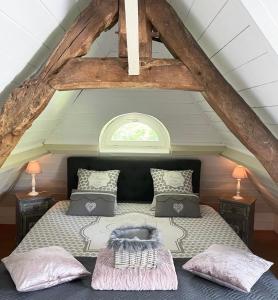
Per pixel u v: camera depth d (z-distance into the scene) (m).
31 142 3.09
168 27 1.72
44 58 1.80
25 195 3.51
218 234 2.62
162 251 2.00
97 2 1.71
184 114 3.56
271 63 1.26
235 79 1.70
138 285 1.68
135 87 1.78
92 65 1.75
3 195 3.89
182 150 3.64
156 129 3.76
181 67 1.76
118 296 1.62
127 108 3.56
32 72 1.83
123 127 3.78
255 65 1.38
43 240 2.40
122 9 1.70
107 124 3.69
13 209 4.21
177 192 3.33
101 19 1.71
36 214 3.49
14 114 1.76
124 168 3.67
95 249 2.26
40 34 1.53
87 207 3.06
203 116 3.54
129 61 1.49
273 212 4.16
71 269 1.76
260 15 1.10
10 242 3.63
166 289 1.68
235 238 2.54
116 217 3.01
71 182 3.71
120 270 1.76
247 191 3.91
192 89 1.78
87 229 2.66
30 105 1.75
